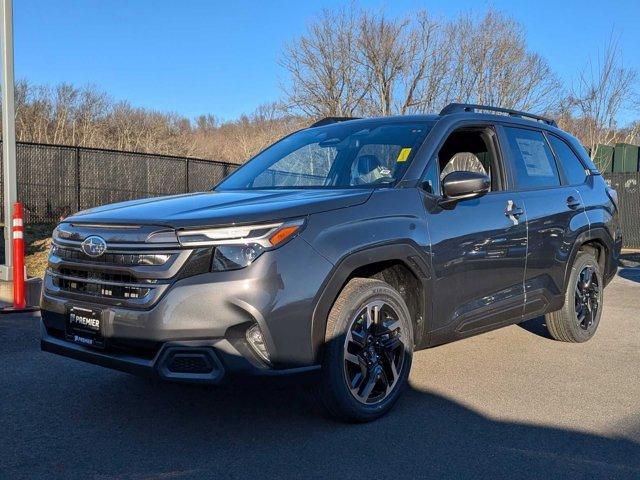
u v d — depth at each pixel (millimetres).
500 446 3678
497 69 24375
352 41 26109
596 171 6430
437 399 4477
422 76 25641
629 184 18125
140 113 37594
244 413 4152
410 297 4359
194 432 3846
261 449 3596
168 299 3357
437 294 4309
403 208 4125
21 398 4445
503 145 5191
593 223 5934
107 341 3559
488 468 3391
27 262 10766
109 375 4969
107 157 15742
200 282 3359
